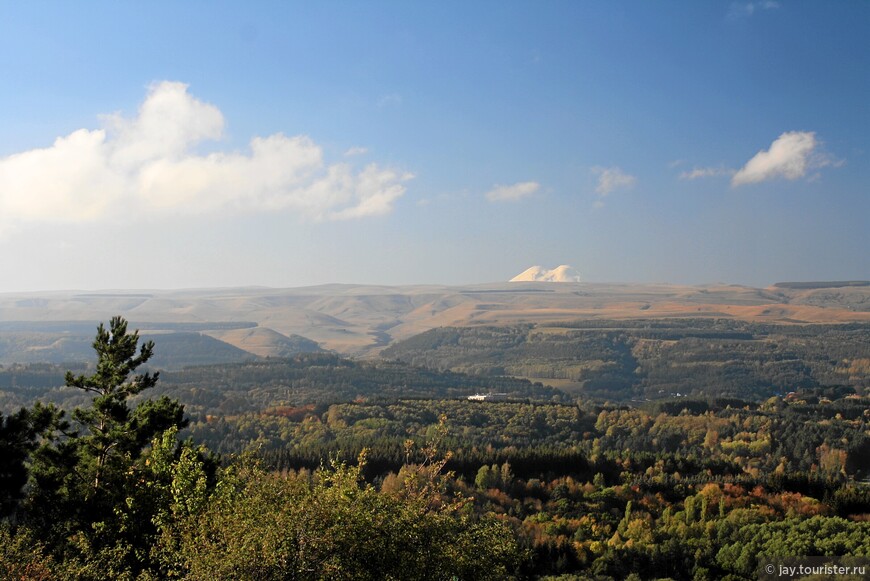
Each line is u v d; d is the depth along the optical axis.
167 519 35.94
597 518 108.44
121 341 58.03
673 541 93.25
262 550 29.77
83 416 56.25
